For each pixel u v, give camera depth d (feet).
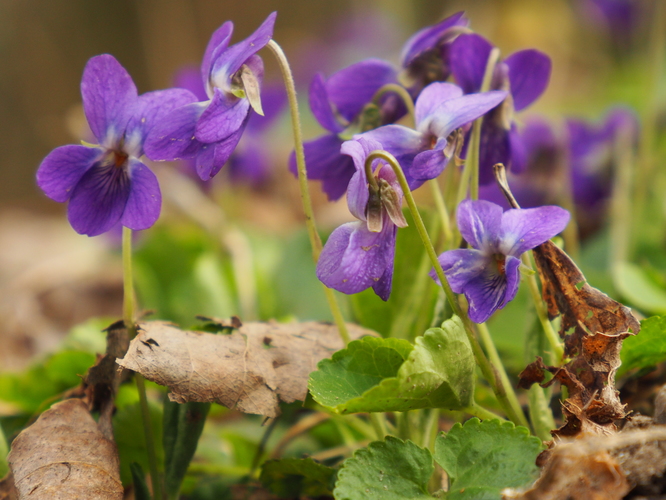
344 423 0.78
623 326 0.66
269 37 0.66
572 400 0.66
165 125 0.66
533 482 0.63
